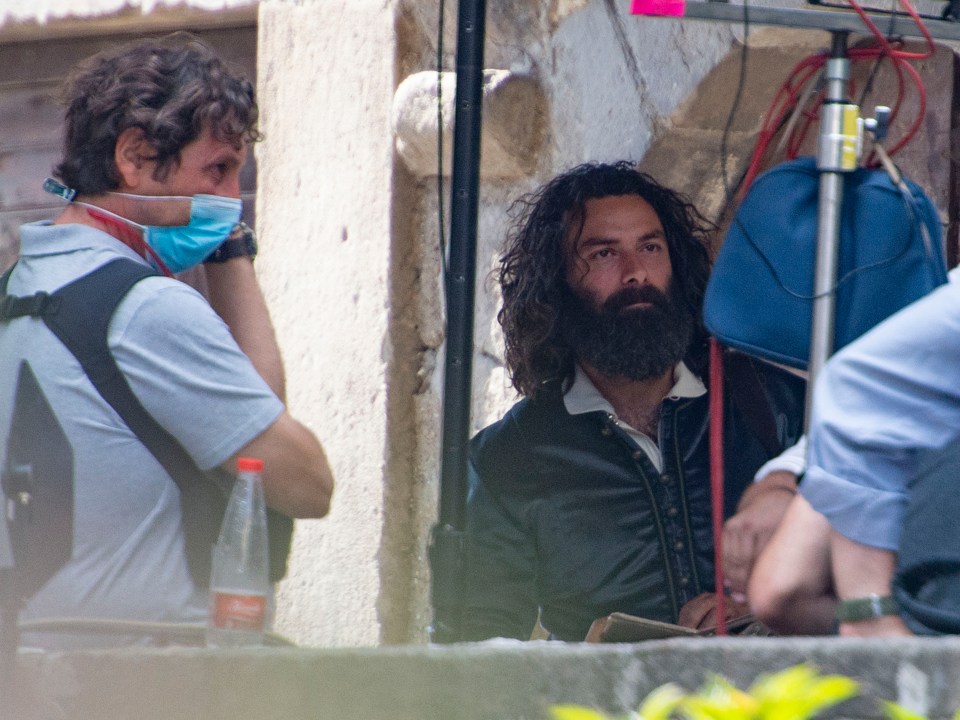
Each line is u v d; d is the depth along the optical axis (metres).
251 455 10.95
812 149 16.69
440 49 13.94
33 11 19.34
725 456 14.80
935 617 8.26
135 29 19.16
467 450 12.17
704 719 5.27
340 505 16.83
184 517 10.81
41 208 19.77
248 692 8.52
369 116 16.84
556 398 15.11
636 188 15.54
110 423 10.72
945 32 12.95
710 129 16.77
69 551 10.58
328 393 17.05
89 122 11.61
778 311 13.07
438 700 7.94
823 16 12.64
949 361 9.00
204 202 11.75
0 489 10.91
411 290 16.78
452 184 12.33
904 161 17.00
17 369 10.87
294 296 17.52
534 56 16.30
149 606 10.64
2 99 19.94
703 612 13.82
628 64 16.50
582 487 14.79
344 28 17.14
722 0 12.66
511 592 14.75
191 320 10.94
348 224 16.98
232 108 11.73
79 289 10.93
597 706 7.48
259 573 10.68
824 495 9.12
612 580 14.55
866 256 12.79
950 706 6.77
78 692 9.15
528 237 15.51
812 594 9.91
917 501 8.59
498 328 16.44
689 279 15.50
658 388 15.21
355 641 16.61
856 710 6.89
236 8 18.20
